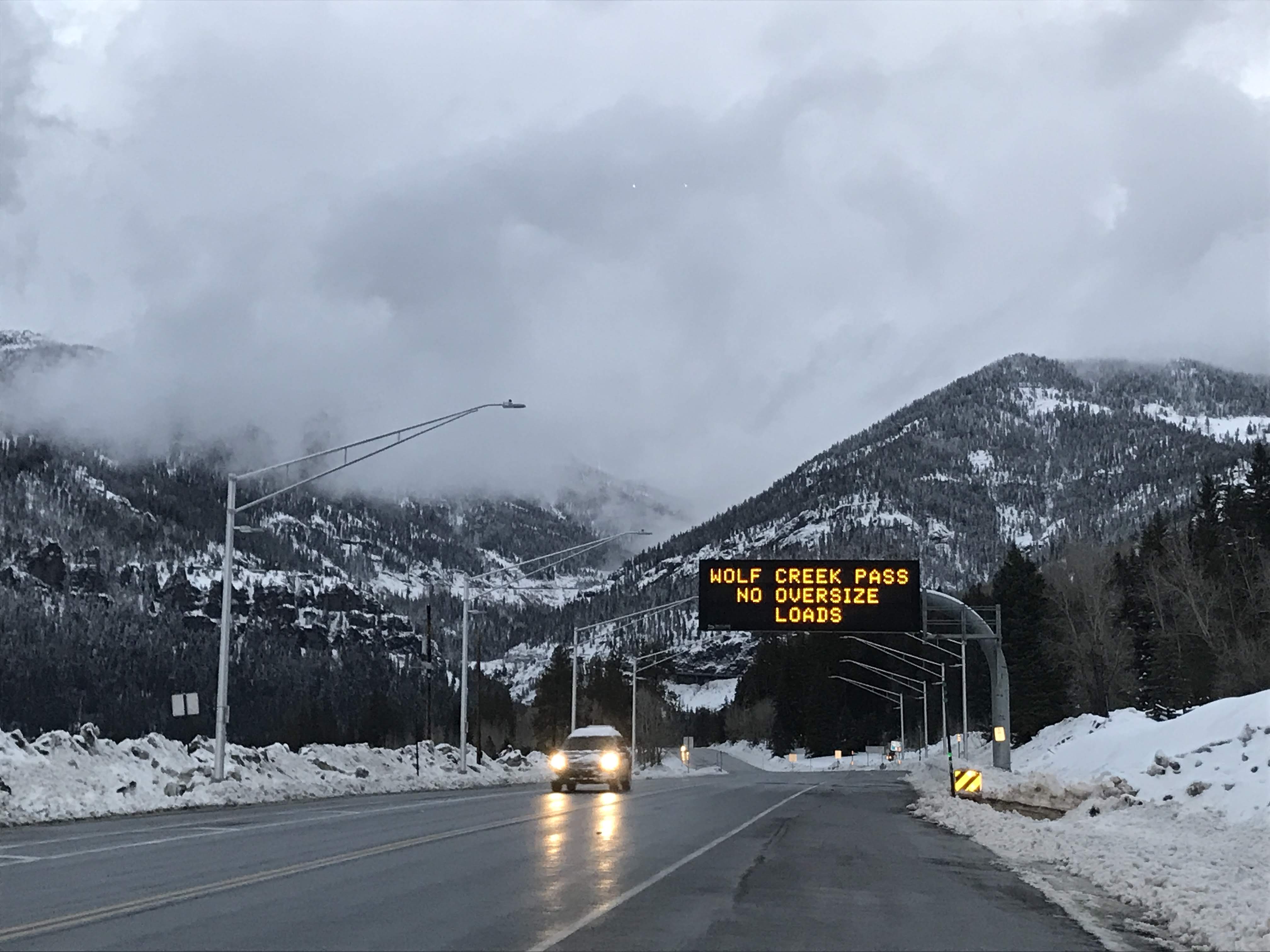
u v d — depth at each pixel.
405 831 23.44
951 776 37.97
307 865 17.20
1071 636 96.56
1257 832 21.52
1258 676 70.19
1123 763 36.38
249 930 11.62
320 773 41.56
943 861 19.78
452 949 10.71
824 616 49.06
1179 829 23.97
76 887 14.70
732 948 11.12
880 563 49.38
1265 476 88.75
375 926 11.96
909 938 11.98
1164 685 83.81
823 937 11.89
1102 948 11.59
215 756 34.19
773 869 17.98
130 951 10.47
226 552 35.25
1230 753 30.39
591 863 18.08
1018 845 22.44
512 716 121.25
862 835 25.05
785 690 173.50
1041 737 68.38
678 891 15.02
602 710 119.25
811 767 142.25
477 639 93.50
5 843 20.55
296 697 181.38
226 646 34.78
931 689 152.50
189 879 15.45
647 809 32.78
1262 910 13.02
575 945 11.07
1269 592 75.81
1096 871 17.67
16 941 10.93
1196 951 11.48
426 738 60.59
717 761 147.38
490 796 39.75
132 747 33.34
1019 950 11.39
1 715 153.25
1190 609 79.00
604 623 66.19
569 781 43.66
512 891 14.68
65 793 27.78
